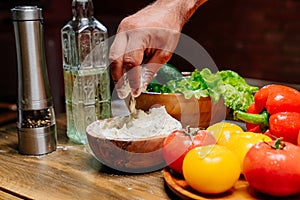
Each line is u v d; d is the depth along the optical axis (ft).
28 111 3.14
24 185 2.64
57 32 8.12
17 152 3.22
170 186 2.44
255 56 8.24
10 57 7.73
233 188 2.43
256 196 2.33
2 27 7.68
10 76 7.77
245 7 8.07
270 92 2.93
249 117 2.91
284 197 2.31
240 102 3.28
